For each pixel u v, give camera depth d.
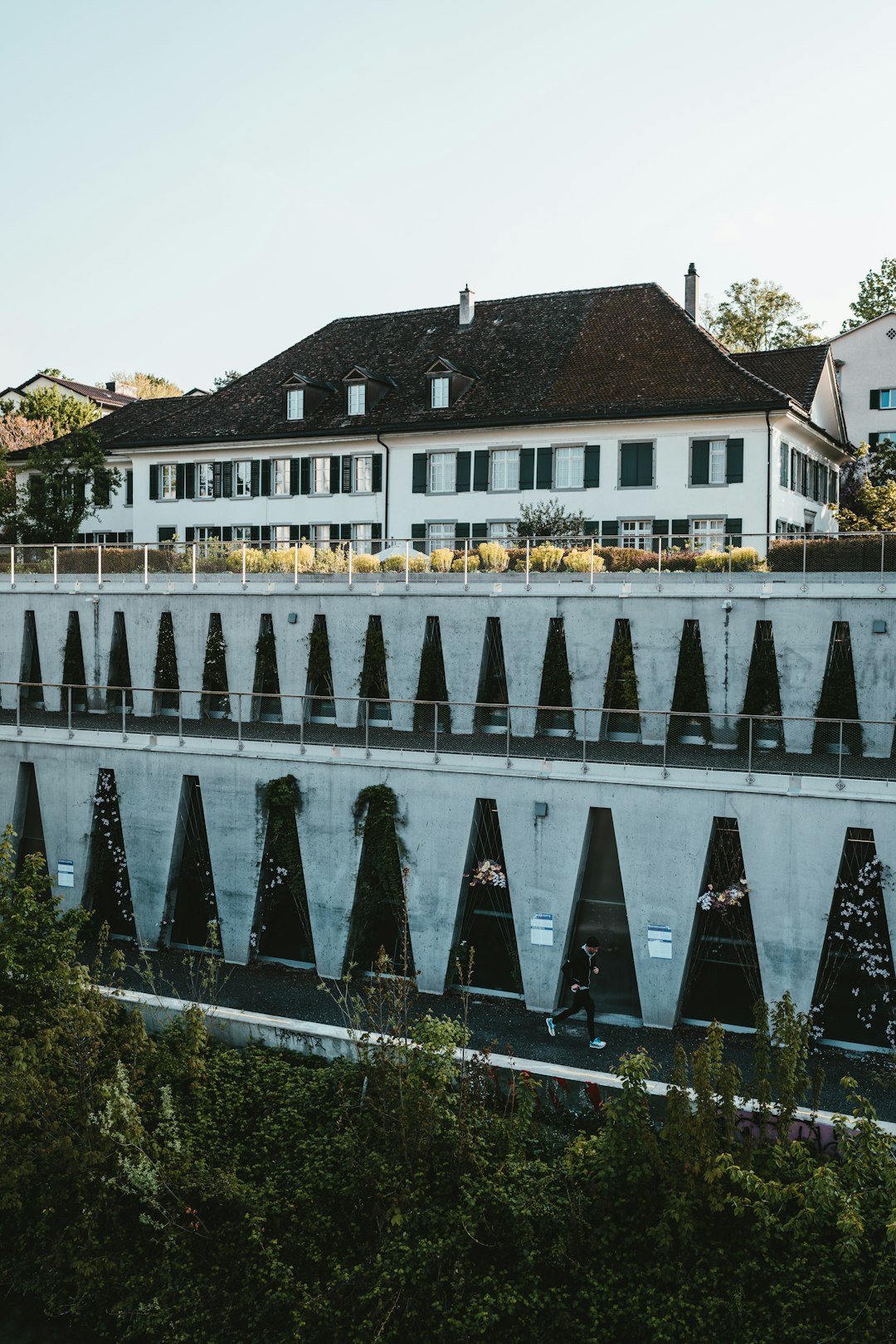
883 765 20.47
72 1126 15.59
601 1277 13.24
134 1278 14.43
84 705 28.97
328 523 42.50
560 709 21.59
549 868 21.30
